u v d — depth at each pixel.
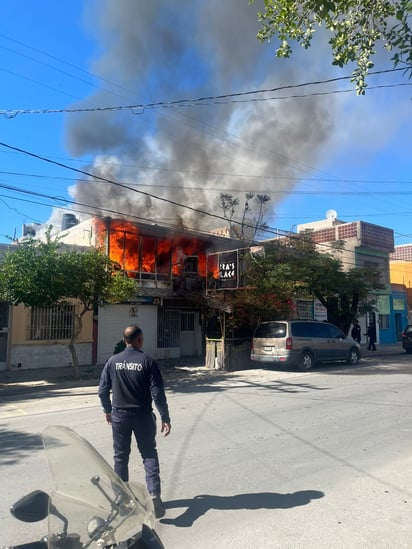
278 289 18.80
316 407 9.77
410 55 5.08
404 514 4.46
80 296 14.44
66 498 2.45
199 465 5.93
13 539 3.95
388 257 33.75
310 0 5.75
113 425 4.56
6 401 11.45
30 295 13.18
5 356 16.48
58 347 17.59
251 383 13.79
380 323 33.09
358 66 5.88
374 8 5.69
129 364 4.57
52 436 2.67
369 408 9.62
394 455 6.35
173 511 4.54
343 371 16.69
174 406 10.04
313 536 4.00
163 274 21.08
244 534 4.04
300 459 6.17
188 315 22.69
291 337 16.69
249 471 5.69
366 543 3.88
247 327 18.81
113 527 2.34
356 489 5.10
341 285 21.33
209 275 19.62
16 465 5.95
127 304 19.73
